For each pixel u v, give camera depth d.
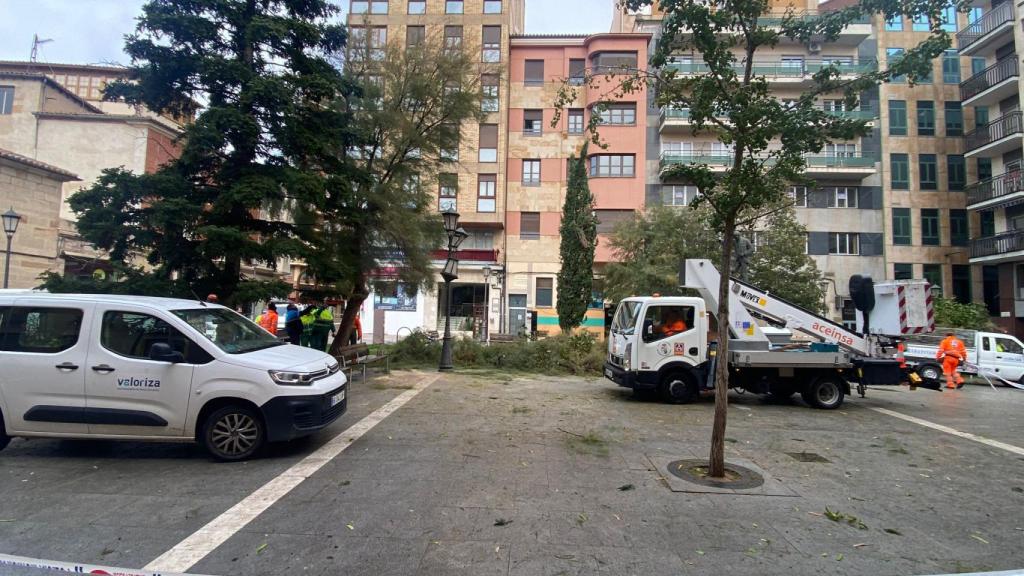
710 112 5.23
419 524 4.01
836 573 3.37
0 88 22.20
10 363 5.55
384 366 14.23
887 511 4.51
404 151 14.22
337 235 12.49
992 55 27.56
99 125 21.97
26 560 3.22
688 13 5.21
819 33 5.46
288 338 10.84
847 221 30.48
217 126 8.91
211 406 5.60
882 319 10.13
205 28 9.13
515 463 5.64
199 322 6.00
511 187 30.61
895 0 4.88
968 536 4.02
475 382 11.84
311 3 10.59
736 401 10.38
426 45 14.64
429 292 15.43
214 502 4.41
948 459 6.27
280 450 6.00
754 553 3.62
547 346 15.27
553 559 3.48
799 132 5.02
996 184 26.69
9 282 15.97
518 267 30.25
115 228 8.77
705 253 21.27
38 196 16.81
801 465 5.85
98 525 3.93
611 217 29.83
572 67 30.97
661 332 9.77
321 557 3.46
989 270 29.28
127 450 5.95
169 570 3.26
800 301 22.08
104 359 5.54
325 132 10.50
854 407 10.12
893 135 30.80
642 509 4.39
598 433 7.12
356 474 5.18
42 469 5.26
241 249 9.12
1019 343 15.60
